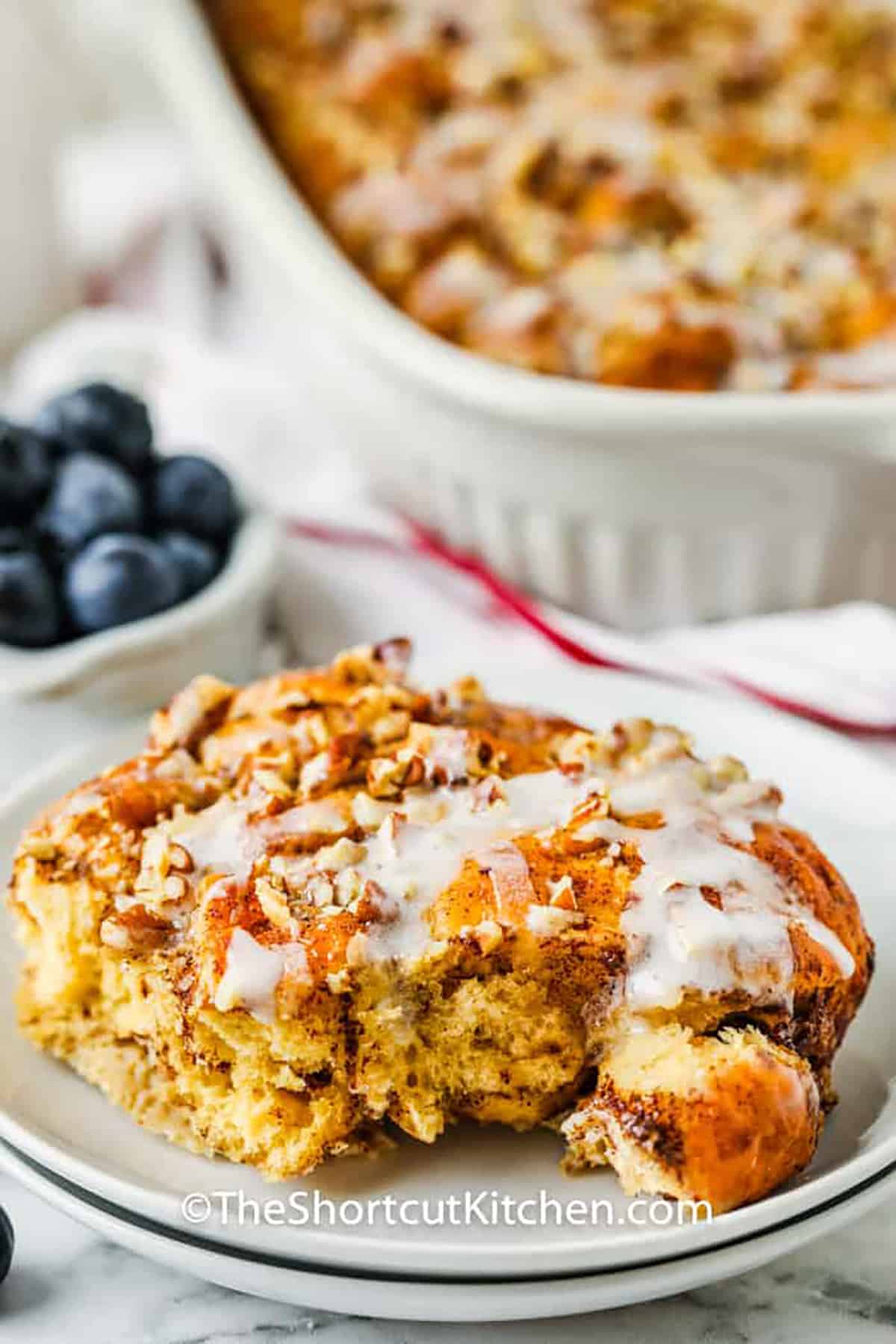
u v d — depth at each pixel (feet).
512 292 1.65
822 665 1.55
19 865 1.29
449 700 1.34
